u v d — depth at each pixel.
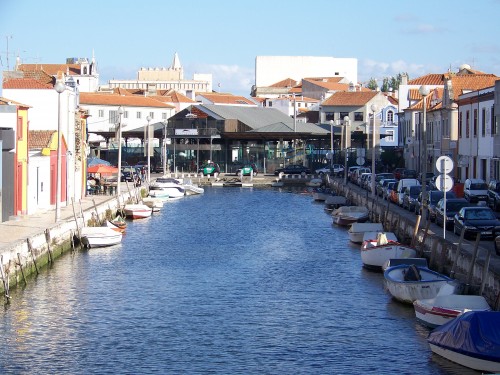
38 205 66.00
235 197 108.56
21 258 43.97
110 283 45.28
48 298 41.12
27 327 35.59
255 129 141.88
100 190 90.06
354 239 61.19
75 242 57.66
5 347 32.69
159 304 40.31
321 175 131.62
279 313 38.34
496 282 34.22
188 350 32.41
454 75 106.50
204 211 88.69
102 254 55.31
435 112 103.88
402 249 47.88
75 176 78.56
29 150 63.69
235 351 32.28
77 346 32.91
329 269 49.97
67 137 74.94
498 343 27.44
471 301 32.91
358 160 91.00
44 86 72.94
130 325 36.19
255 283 45.69
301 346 32.81
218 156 145.00
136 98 176.00
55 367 30.30
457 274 40.53
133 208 79.56
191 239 64.62
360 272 48.72
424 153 54.09
